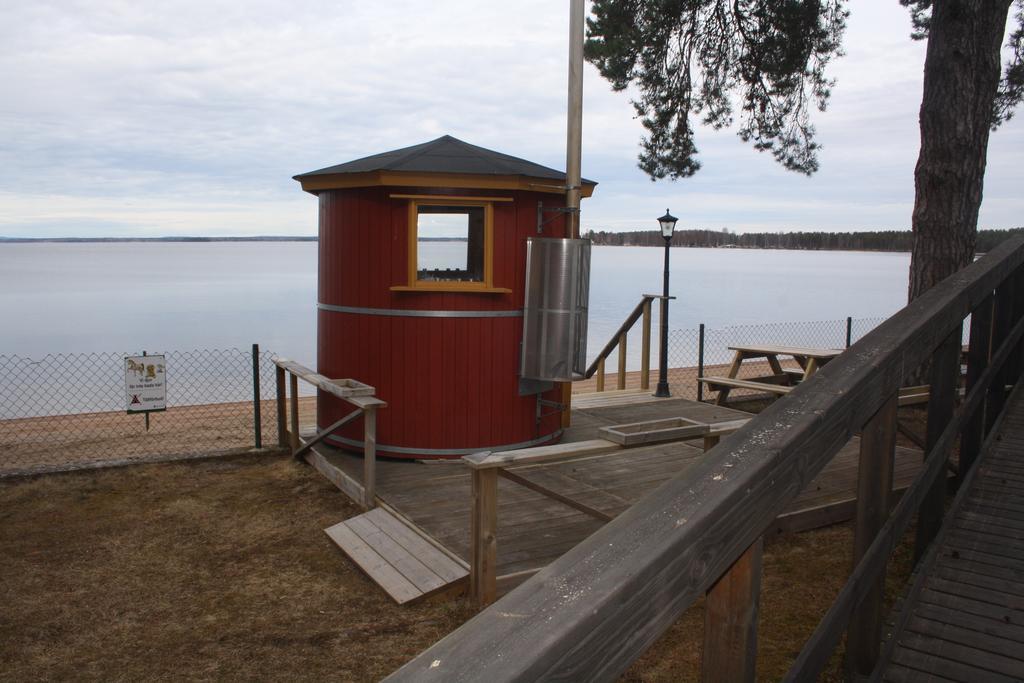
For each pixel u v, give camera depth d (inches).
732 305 1599.4
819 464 62.3
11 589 190.7
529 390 277.1
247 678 152.3
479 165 261.4
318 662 157.6
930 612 99.0
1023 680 85.4
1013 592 102.5
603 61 521.3
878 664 85.6
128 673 153.9
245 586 192.9
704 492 48.9
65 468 285.9
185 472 285.4
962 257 356.2
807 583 187.9
